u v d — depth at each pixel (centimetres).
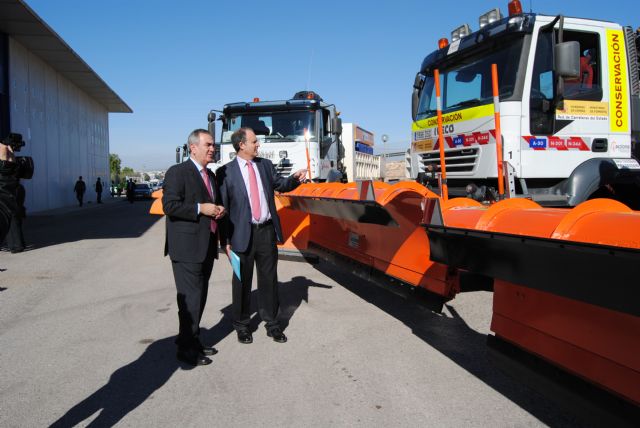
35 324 489
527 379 269
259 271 445
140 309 540
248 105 1073
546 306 259
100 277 710
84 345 429
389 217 345
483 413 302
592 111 603
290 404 317
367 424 290
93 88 3381
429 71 746
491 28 613
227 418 299
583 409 233
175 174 386
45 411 309
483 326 470
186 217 379
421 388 338
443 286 358
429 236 296
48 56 2431
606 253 179
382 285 446
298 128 1068
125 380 356
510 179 543
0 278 704
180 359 393
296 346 422
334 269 739
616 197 632
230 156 1079
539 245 212
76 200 3244
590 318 232
